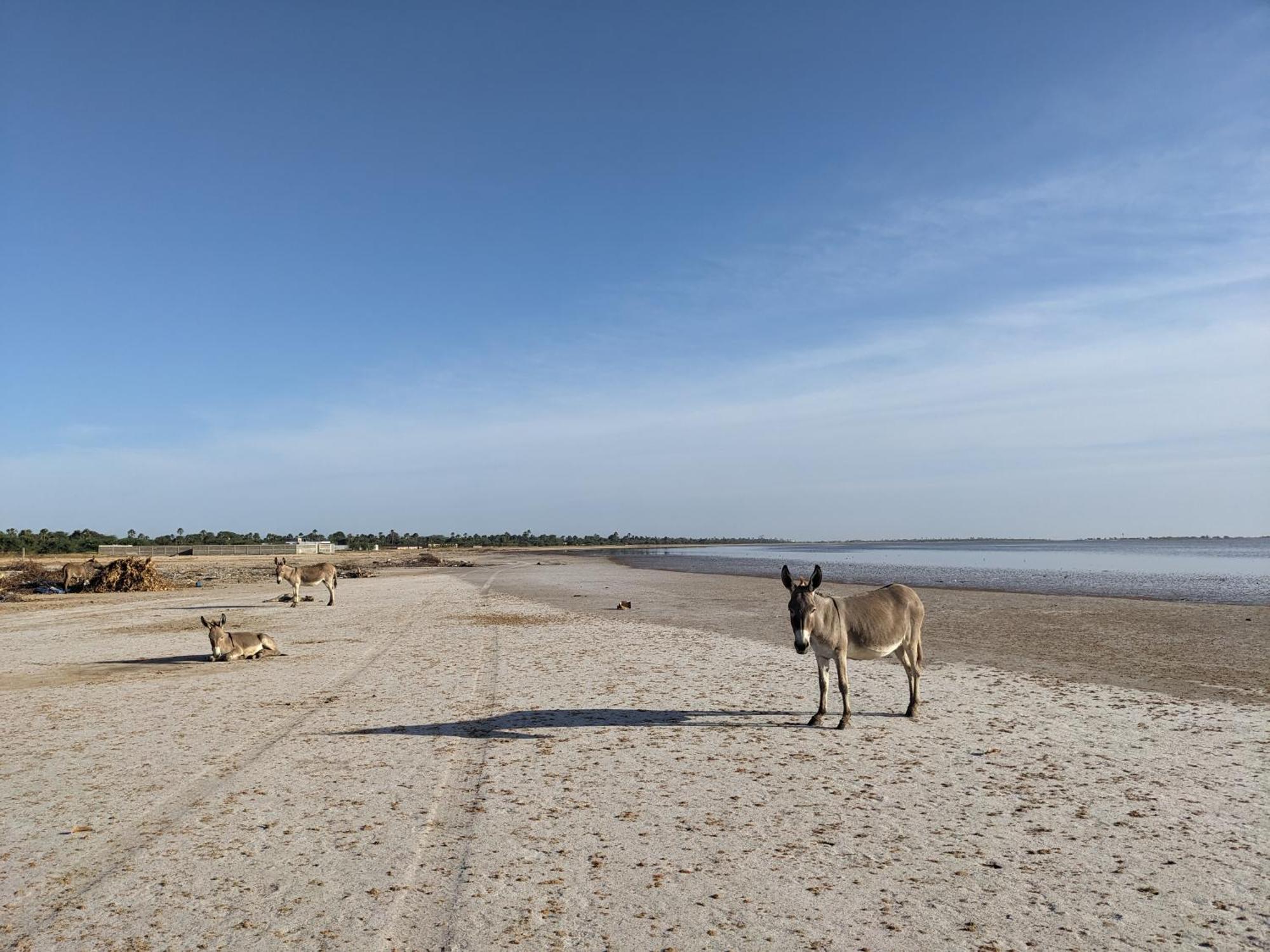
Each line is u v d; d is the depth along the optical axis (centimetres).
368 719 1214
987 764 920
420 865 668
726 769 926
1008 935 531
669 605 3147
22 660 1909
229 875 654
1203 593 3294
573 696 1359
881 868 645
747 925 554
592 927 555
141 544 12825
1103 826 720
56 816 802
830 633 1098
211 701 1381
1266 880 605
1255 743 991
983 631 2106
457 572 6644
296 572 3319
